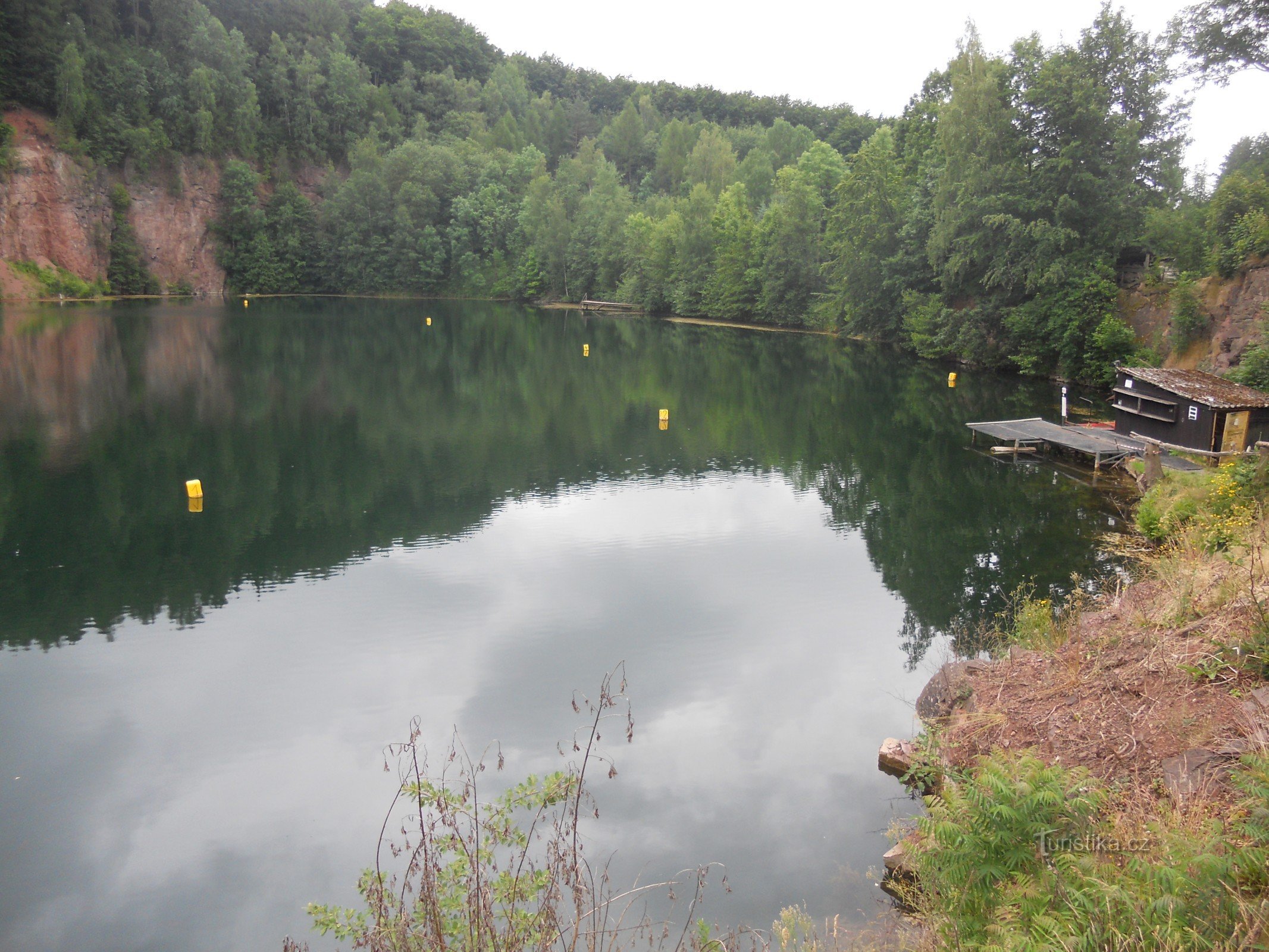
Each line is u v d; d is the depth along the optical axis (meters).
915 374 41.97
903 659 12.20
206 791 9.30
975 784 5.38
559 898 5.34
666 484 22.50
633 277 80.56
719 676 11.76
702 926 6.16
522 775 9.38
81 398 32.38
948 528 18.33
